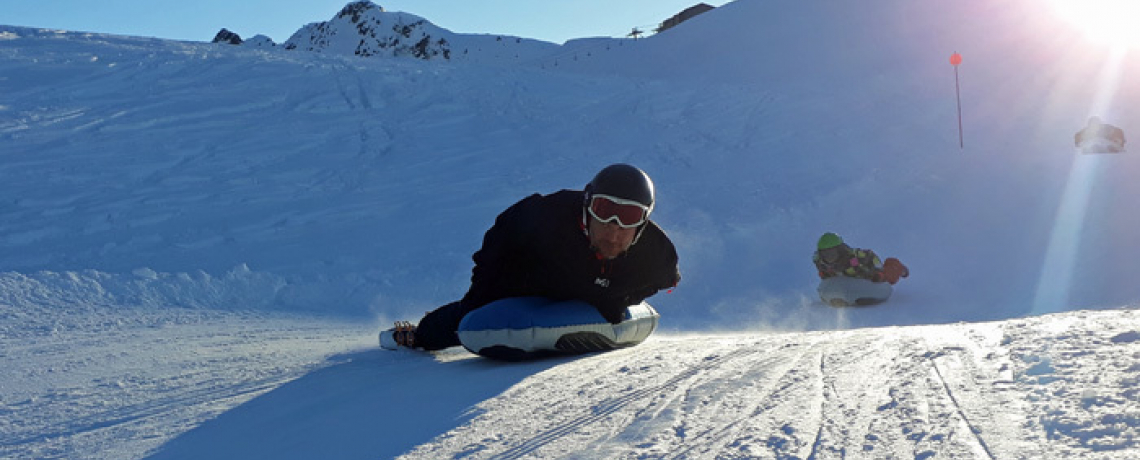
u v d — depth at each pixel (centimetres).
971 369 308
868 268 1270
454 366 468
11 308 1036
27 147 2114
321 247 1558
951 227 1678
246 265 1376
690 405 301
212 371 514
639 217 441
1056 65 3644
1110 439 201
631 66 5806
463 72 3331
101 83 2709
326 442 301
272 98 2702
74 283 1159
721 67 5128
